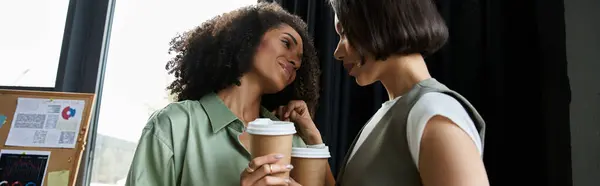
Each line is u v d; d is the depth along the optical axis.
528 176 1.24
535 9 1.33
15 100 1.36
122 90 1.61
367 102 1.40
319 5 1.43
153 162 0.82
